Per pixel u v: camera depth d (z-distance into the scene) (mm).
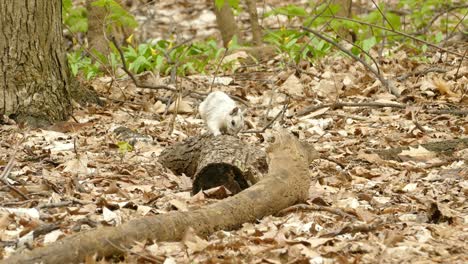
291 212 9172
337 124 14445
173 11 31234
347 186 10750
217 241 8141
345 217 9117
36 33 14148
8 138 13023
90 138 13117
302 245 7941
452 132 13711
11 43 13992
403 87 16453
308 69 18109
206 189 9953
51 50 14398
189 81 17531
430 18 22719
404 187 10578
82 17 19922
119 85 16703
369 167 11812
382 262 7570
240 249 7898
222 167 9859
